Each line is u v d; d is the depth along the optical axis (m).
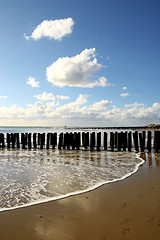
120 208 3.60
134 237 2.61
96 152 11.91
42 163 8.30
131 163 8.33
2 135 14.77
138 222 3.04
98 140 12.48
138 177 5.94
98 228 2.88
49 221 3.13
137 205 3.73
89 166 7.65
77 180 5.59
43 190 4.68
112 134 12.31
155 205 3.72
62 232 2.79
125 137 12.67
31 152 12.03
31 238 2.64
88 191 4.59
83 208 3.62
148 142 11.96
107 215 3.32
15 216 3.31
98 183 5.27
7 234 2.75
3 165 7.85
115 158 9.67
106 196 4.25
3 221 3.13
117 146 13.77
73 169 7.10
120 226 2.93
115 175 6.19
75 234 2.73
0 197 4.22
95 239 2.60
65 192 4.54
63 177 5.94
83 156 10.31
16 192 4.55
